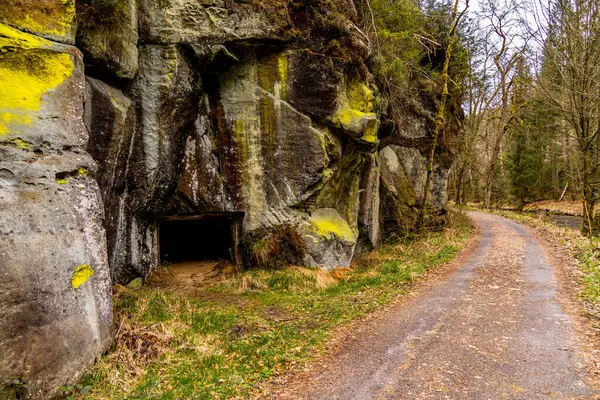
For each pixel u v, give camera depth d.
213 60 10.13
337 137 11.88
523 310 8.14
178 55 9.55
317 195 11.82
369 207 15.42
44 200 5.04
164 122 9.66
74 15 6.12
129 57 8.58
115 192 8.98
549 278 10.71
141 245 10.15
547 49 16.59
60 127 5.49
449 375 5.45
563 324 7.24
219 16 9.88
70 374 4.93
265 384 5.39
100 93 7.73
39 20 5.62
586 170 17.16
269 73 11.01
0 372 4.21
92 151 7.66
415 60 18.55
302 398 5.00
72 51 5.88
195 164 10.75
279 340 6.82
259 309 8.65
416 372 5.58
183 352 6.25
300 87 11.08
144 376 5.48
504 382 5.19
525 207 37.53
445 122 20.88
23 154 5.00
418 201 19.22
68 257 5.18
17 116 5.04
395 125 15.79
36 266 4.75
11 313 4.40
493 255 14.32
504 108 32.56
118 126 8.25
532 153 32.28
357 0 15.04
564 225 23.34
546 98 18.12
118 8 8.09
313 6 11.23
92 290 5.55
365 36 12.62
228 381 5.41
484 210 34.06
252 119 11.06
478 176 40.56
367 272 12.07
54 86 5.55
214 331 7.17
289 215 11.38
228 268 11.48
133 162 9.34
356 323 7.69
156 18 9.32
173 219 11.02
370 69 14.23
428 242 16.69
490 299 9.01
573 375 5.31
